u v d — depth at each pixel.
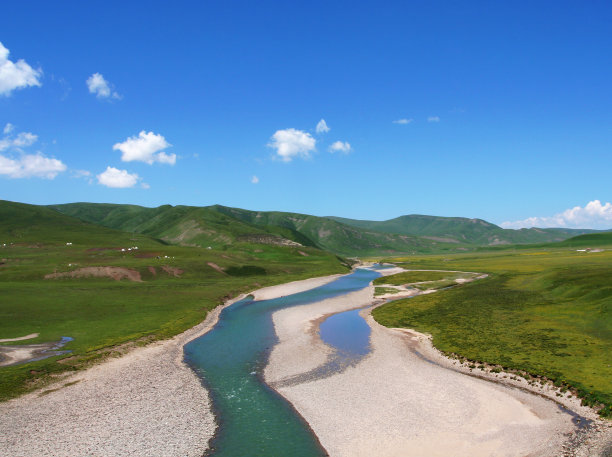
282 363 44.12
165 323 61.56
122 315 66.12
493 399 33.62
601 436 26.88
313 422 29.95
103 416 30.84
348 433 28.27
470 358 43.75
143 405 32.97
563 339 48.28
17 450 25.58
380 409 32.00
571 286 75.62
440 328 58.09
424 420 30.05
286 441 27.22
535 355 43.19
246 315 72.50
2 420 29.91
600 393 32.59
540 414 30.64
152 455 25.31
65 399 33.97
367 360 44.75
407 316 67.88
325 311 76.00
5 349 46.59
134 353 47.53
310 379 38.97
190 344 52.81
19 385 36.19
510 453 25.41
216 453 25.66
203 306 76.44
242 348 50.56
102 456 25.06
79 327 57.53
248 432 28.44
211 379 39.28
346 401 33.59
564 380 35.88
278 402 33.59
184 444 26.75
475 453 25.50
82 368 41.59
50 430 28.44
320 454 25.61
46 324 58.53
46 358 43.38
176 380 38.91
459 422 29.67
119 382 38.22
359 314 73.06
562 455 24.83
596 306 60.62
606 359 40.44
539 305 68.50
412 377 39.09
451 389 35.91
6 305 69.00
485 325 57.88
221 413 31.55
